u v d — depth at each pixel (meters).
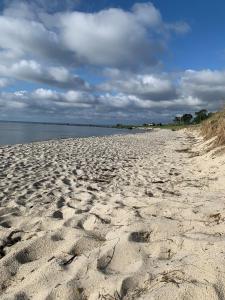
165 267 3.12
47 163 12.04
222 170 8.73
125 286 2.92
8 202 6.28
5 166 10.75
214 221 4.23
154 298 2.64
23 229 4.67
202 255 3.16
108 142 26.70
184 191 6.94
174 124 109.19
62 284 2.99
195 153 15.56
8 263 3.52
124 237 3.82
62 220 4.84
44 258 3.62
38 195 6.88
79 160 13.48
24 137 36.31
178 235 3.82
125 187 7.86
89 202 6.20
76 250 3.77
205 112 76.94
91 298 2.86
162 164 12.52
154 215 4.86
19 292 2.97
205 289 2.65
